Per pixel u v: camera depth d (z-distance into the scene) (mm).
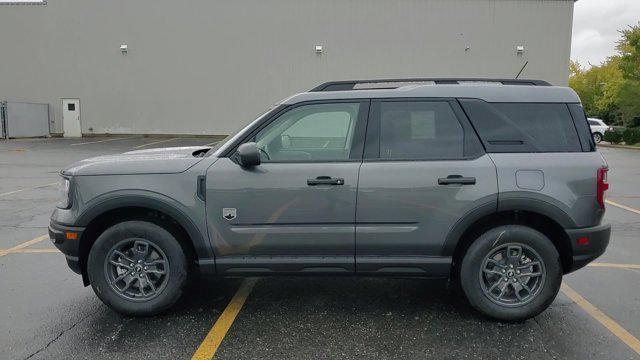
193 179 3631
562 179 3561
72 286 4543
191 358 3201
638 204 8969
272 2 27266
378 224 3615
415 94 3746
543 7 26219
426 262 3656
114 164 3727
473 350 3314
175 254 3729
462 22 26562
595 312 3967
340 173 3600
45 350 3299
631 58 32156
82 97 28328
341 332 3594
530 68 26594
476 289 3697
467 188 3561
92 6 27625
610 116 55500
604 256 5594
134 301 3764
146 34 27797
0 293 4359
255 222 3631
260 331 3607
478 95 3740
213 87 28047
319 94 3797
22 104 26719
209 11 27516
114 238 3709
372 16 26906
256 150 3525
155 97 28219
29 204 8609
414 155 3654
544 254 3621
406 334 3561
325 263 3676
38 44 28031
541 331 3609
